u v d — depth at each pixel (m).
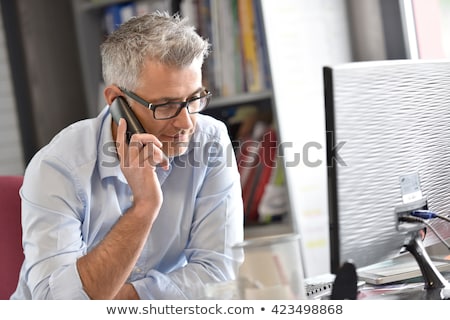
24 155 3.10
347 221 1.18
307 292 1.45
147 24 1.48
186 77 1.45
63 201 1.53
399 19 2.61
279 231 2.56
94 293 1.39
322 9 2.66
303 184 2.59
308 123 2.60
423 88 1.31
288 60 2.56
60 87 3.12
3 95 3.09
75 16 3.02
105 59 1.54
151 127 1.50
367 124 1.20
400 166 1.26
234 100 2.61
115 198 1.63
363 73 1.20
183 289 1.52
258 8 2.52
